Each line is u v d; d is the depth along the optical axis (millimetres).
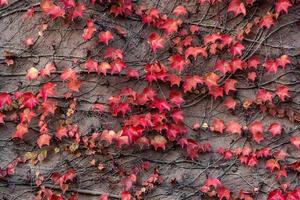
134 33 5145
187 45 5113
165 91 5125
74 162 5102
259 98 5078
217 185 5047
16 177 5102
